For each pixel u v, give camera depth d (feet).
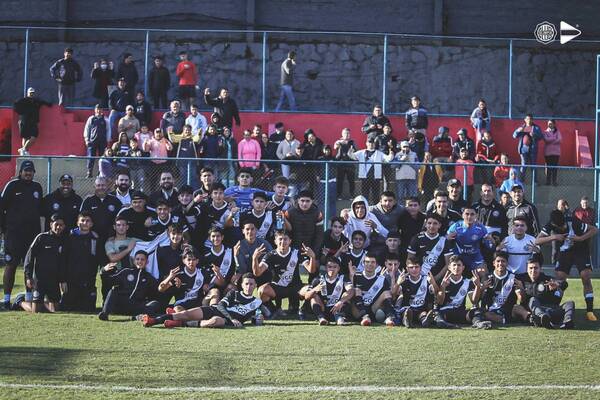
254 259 56.65
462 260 58.85
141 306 55.36
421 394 38.06
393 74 113.39
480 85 113.50
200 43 112.68
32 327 51.65
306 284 61.05
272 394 37.68
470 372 41.83
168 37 112.68
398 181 82.38
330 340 48.73
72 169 89.81
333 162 76.79
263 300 57.26
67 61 102.01
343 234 60.64
